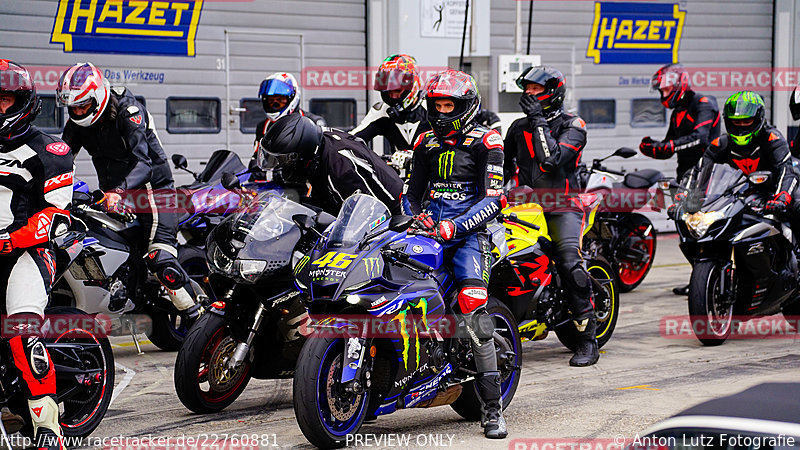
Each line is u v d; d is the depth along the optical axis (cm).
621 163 2712
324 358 855
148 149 1242
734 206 1351
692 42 2778
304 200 1041
